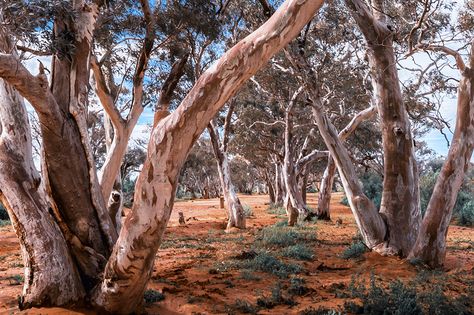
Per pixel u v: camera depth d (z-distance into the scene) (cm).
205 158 4875
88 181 639
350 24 1458
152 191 485
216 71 462
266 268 969
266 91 2183
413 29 1028
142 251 505
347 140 2744
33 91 540
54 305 580
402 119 1141
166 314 622
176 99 1523
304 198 3419
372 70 1159
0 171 599
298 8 455
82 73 667
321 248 1321
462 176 1005
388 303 638
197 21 1254
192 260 1117
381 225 1132
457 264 1059
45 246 588
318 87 1195
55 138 607
